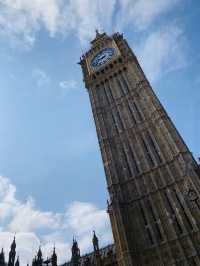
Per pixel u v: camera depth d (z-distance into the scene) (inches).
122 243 1261.1
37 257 2164.1
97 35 2847.0
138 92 1959.9
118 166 1669.5
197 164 1362.0
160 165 1488.7
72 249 1991.9
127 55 2295.8
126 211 1428.4
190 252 1142.3
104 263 1667.1
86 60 2623.0
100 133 1902.1
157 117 1681.8
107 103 2100.1
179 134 1525.6
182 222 1231.5
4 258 2228.1
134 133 1754.4
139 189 1478.8
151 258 1220.5
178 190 1336.1
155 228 1302.9
